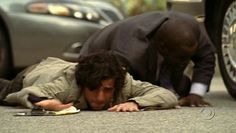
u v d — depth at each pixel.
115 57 4.55
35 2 8.46
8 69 8.52
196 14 6.41
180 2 6.53
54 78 4.62
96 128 3.90
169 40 4.77
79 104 4.61
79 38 8.47
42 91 4.50
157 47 4.90
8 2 8.45
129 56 4.86
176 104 4.80
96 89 4.52
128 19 5.14
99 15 8.78
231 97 6.48
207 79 5.19
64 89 4.54
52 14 8.46
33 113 4.45
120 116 4.36
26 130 3.85
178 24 4.82
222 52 6.29
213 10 6.43
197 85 5.18
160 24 4.93
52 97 4.50
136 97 4.64
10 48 8.47
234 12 6.06
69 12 8.52
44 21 8.41
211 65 5.22
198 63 5.23
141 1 20.80
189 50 4.77
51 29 8.41
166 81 5.07
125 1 20.56
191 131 3.81
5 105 5.15
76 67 4.57
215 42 6.43
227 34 6.19
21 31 8.40
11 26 8.38
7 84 5.21
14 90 5.01
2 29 8.42
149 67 4.95
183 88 5.27
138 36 4.93
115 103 4.68
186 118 4.32
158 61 4.95
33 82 4.79
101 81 4.48
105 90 4.54
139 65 4.88
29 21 8.39
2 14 8.37
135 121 4.17
